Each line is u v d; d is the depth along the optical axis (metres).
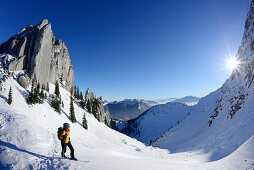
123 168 9.15
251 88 47.41
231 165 12.04
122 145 70.88
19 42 73.56
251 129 29.84
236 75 71.25
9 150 9.59
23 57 67.75
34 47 70.00
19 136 12.23
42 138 13.50
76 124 64.94
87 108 106.38
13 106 40.47
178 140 86.25
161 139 115.62
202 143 50.31
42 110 51.53
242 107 44.22
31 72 66.00
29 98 50.09
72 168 8.11
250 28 65.25
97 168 8.48
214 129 56.88
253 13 65.00
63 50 127.75
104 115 150.25
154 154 53.28
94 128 78.50
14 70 63.50
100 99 151.75
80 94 129.38
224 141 36.84
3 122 14.39
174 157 42.00
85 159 10.55
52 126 46.84
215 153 32.41
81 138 50.34
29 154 9.73
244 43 68.75
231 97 65.62
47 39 76.12
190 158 35.16
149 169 9.80
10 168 7.89
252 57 57.88
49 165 8.53
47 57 76.25
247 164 10.69
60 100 71.56
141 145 99.12
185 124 109.94
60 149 12.69
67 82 116.69
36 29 76.00
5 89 47.38
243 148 13.94
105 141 67.75
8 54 66.88
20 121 15.34
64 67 119.56
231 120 46.84
